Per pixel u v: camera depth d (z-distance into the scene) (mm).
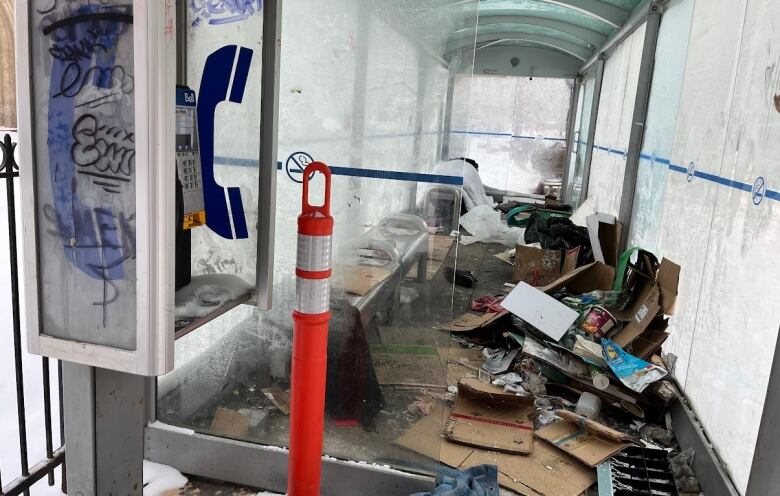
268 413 2525
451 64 2201
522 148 11562
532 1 7113
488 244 7336
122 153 1387
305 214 1683
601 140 7664
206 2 1754
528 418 3098
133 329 1472
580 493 2529
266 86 1877
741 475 2309
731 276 2680
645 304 3531
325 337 1736
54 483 2215
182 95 1703
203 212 1860
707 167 3238
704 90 3473
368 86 2250
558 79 11219
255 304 2002
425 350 2385
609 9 6367
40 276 1517
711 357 2836
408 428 2387
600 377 3273
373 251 2377
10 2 6684
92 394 1563
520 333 3936
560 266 5406
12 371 2934
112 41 1343
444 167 2293
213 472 2461
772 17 2525
